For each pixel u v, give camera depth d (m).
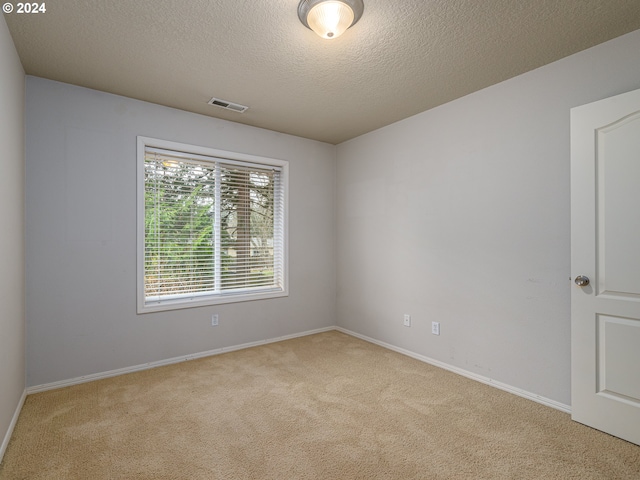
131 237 2.92
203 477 1.63
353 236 4.03
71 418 2.15
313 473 1.66
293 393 2.52
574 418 2.12
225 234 3.53
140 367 2.96
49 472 1.66
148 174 3.07
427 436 1.97
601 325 2.02
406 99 2.93
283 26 1.93
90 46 2.13
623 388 1.92
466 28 1.95
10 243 1.98
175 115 3.14
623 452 1.82
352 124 3.56
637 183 1.88
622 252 1.93
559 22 1.89
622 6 1.76
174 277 3.21
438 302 3.06
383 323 3.62
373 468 1.70
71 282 2.66
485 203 2.70
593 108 2.04
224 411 2.25
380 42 2.08
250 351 3.46
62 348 2.62
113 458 1.77
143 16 1.84
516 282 2.51
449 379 2.78
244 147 3.56
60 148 2.62
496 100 2.63
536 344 2.39
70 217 2.66
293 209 3.94
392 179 3.52
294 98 2.91
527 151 2.44
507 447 1.87
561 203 2.27
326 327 4.23
